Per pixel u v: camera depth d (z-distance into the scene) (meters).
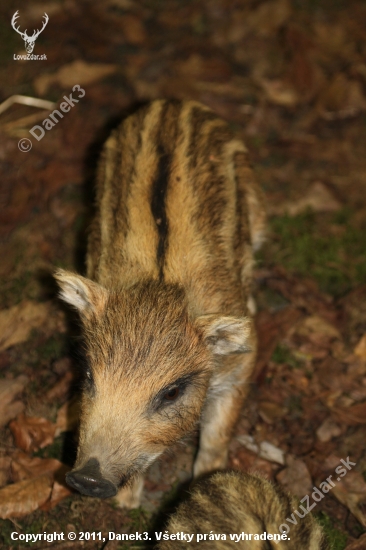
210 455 1.17
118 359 1.07
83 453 1.04
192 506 1.06
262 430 1.21
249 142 1.52
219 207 1.20
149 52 1.68
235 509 1.05
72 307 1.25
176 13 1.81
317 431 1.21
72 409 1.20
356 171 1.50
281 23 1.79
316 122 1.56
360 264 1.37
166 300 1.10
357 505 1.14
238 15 1.80
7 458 1.17
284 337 1.29
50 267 1.34
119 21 1.75
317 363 1.27
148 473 1.17
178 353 1.08
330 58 1.72
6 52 1.62
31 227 1.38
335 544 1.12
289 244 1.39
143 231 1.15
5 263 1.34
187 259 1.15
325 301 1.33
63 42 1.67
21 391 1.22
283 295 1.33
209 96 1.58
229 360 1.15
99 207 1.22
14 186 1.42
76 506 1.14
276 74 1.66
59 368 1.24
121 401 1.06
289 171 1.48
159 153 1.20
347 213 1.43
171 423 1.08
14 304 1.30
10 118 1.50
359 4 1.89
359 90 1.63
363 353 1.27
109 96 1.55
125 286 1.13
